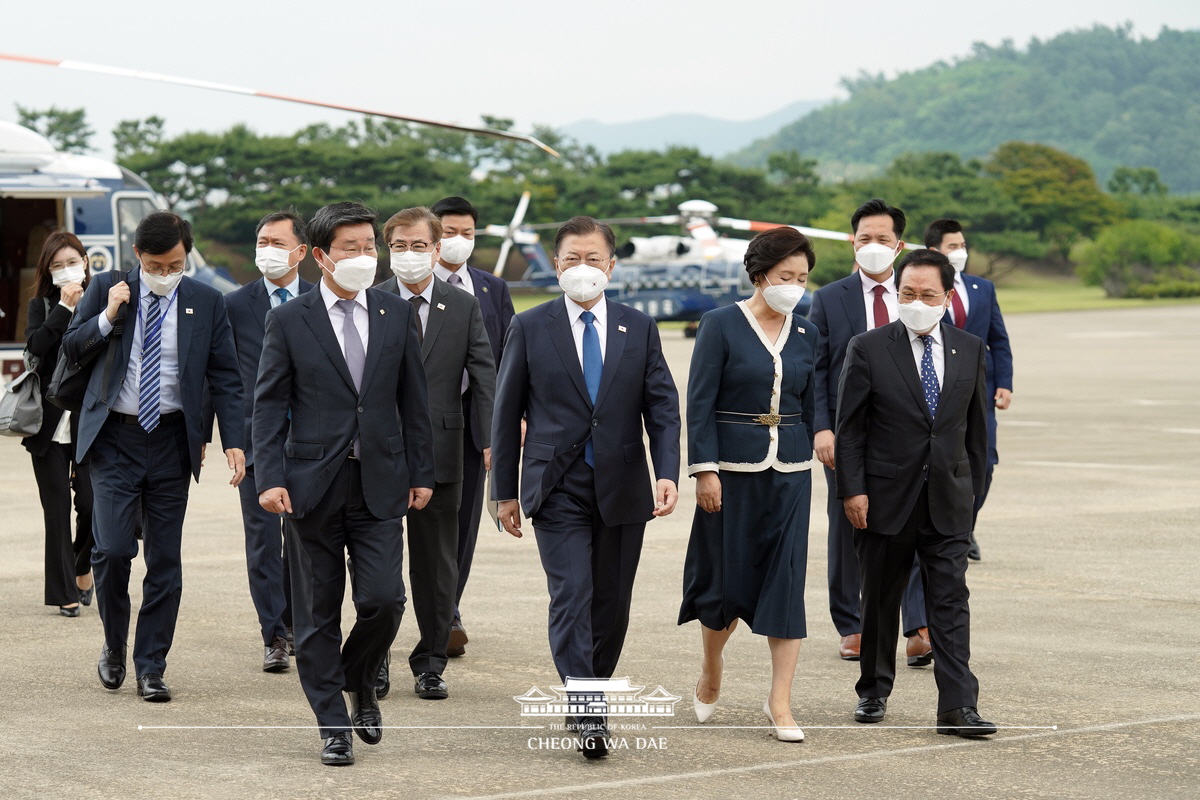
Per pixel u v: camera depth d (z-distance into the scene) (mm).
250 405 11875
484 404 11445
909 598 11961
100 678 11094
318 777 8570
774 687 9719
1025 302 167000
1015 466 26078
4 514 20484
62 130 165625
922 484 9945
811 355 10039
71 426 13227
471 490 12000
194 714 10172
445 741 9500
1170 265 183500
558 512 9492
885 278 12758
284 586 11727
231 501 22141
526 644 12586
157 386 10656
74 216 34812
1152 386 45906
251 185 164875
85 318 10828
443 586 10836
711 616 9867
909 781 8531
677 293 75688
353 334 9125
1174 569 16078
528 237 88000
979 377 10164
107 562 10688
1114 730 9742
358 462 8992
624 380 9555
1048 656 12016
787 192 195875
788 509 9711
